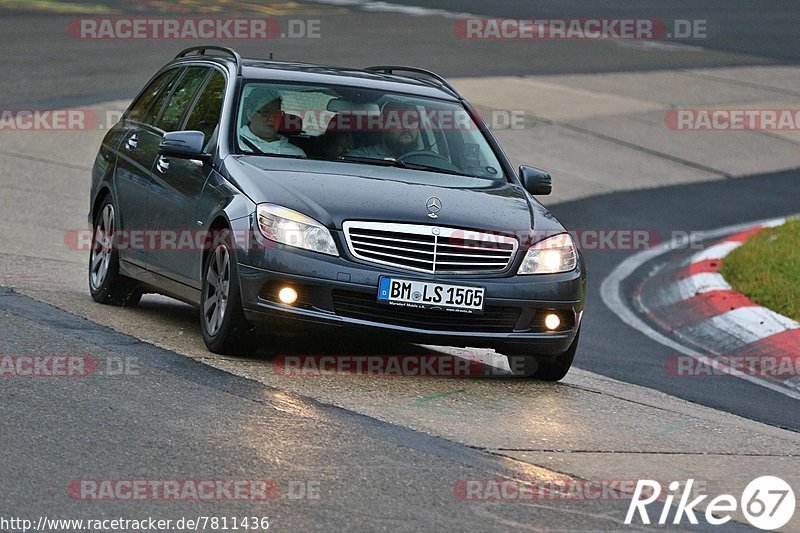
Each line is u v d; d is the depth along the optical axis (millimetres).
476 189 21297
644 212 47188
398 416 17391
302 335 22922
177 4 85562
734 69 78750
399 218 19484
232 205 19922
